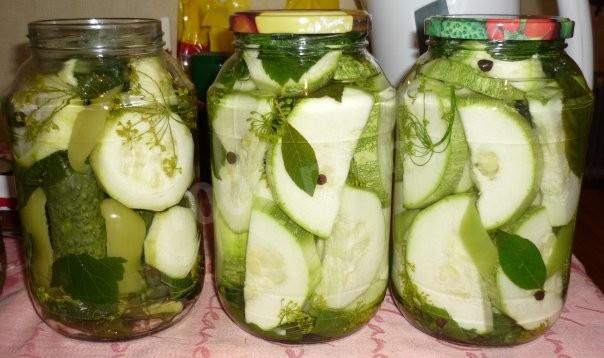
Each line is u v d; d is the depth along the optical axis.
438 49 0.44
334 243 0.43
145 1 0.73
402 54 0.57
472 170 0.42
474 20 0.41
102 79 0.43
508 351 0.46
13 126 0.45
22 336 0.48
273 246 0.43
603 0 1.21
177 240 0.46
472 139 0.41
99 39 0.43
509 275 0.43
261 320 0.45
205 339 0.48
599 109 1.45
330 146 0.41
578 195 0.45
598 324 0.49
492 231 0.42
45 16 0.73
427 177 0.44
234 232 0.45
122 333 0.46
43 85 0.44
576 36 0.51
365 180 0.43
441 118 0.42
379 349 0.47
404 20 0.56
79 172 0.43
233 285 0.46
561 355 0.46
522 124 0.40
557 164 0.42
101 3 0.73
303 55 0.42
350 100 0.41
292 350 0.46
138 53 0.45
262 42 0.42
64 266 0.44
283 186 0.42
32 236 0.45
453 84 0.42
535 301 0.44
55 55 0.44
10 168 0.63
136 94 0.44
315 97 0.40
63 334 0.48
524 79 0.41
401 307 0.49
